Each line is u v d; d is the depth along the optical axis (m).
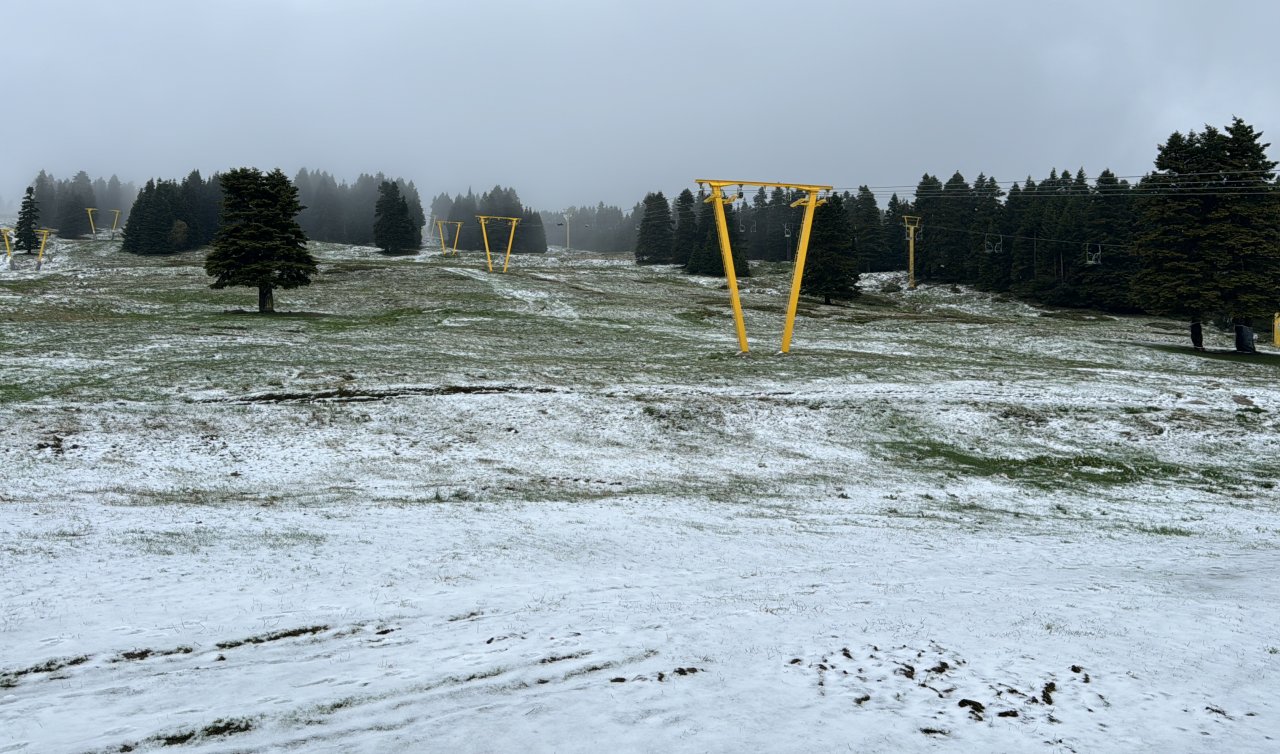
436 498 19.83
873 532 18.23
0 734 6.44
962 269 109.75
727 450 28.56
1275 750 6.79
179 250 144.12
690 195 136.62
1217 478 26.84
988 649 9.15
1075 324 74.81
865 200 128.75
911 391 36.31
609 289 92.31
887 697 7.60
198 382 32.16
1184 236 52.81
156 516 16.02
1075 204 100.44
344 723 6.80
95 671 7.89
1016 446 30.14
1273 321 71.44
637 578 12.69
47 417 25.53
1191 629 10.33
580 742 6.46
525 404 31.66
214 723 6.75
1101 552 16.92
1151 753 6.67
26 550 12.51
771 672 8.18
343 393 31.38
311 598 10.63
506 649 8.77
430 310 66.31
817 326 68.44
